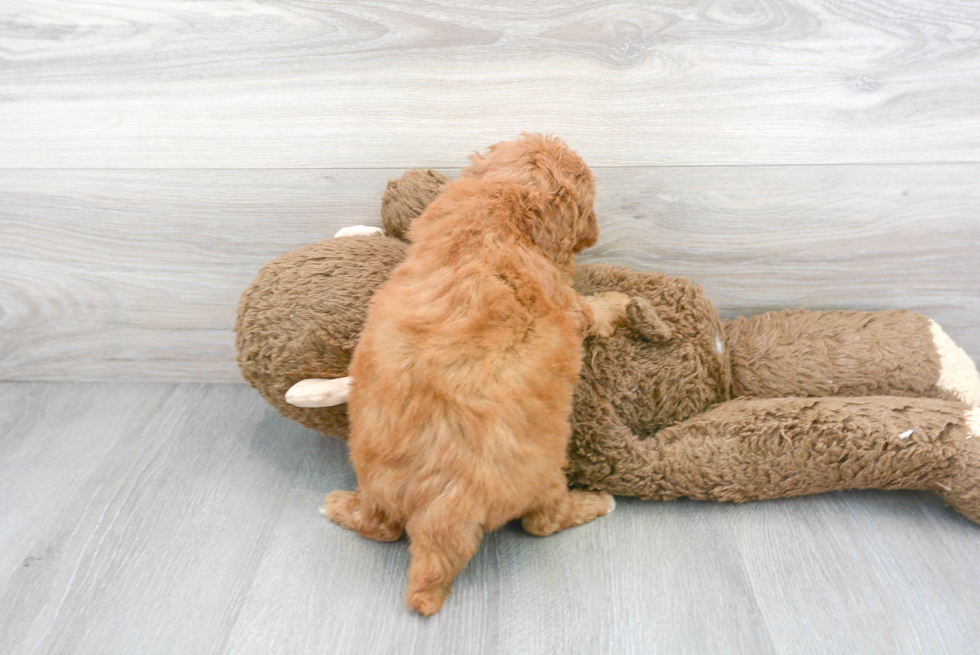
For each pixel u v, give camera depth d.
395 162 1.44
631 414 1.32
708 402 1.36
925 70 1.33
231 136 1.42
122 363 1.69
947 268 1.52
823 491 1.27
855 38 1.31
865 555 1.18
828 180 1.44
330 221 1.51
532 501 1.13
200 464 1.44
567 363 1.12
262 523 1.28
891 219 1.47
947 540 1.21
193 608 1.11
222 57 1.35
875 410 1.24
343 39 1.33
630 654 1.02
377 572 1.17
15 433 1.53
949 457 1.19
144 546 1.23
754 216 1.48
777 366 1.42
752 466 1.24
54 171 1.46
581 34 1.31
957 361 1.39
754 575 1.15
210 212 1.50
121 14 1.32
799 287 1.57
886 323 1.44
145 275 1.58
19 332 1.64
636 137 1.41
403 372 1.06
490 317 1.06
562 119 1.39
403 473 1.06
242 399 1.66
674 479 1.26
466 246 1.11
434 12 1.30
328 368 1.27
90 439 1.51
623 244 1.53
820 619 1.07
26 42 1.34
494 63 1.34
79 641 1.06
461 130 1.41
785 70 1.34
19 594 1.14
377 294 1.18
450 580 1.09
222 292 1.60
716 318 1.39
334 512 1.26
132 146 1.44
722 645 1.03
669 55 1.33
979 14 1.28
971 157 1.40
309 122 1.41
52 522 1.28
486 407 1.03
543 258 1.15
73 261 1.56
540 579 1.15
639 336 1.31
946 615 1.07
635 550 1.20
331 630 1.06
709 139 1.41
